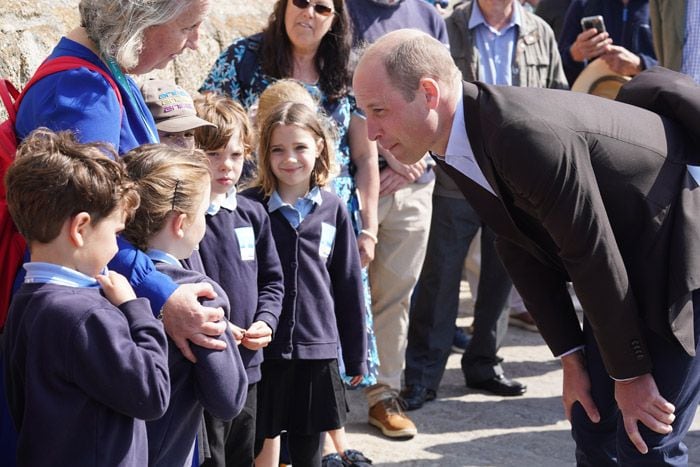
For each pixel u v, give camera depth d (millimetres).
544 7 5965
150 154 2258
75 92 2262
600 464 2967
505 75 4574
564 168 2334
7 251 2260
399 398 4301
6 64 3236
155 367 1969
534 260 2934
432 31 4285
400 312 4180
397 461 3826
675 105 2639
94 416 1940
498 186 2480
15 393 2023
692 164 2600
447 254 4410
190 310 2152
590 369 2910
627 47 5266
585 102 2531
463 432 4156
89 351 1892
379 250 4180
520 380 4816
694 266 2492
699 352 2613
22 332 1954
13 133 2346
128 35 2299
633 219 2525
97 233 1986
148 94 2822
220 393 2172
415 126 2510
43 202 1920
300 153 3184
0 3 3268
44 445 1925
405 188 4145
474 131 2473
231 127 2916
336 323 3312
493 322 4574
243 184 3531
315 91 3738
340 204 3389
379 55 2514
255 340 2902
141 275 2186
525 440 4086
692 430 4207
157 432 2152
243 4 4723
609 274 2424
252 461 3057
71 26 3615
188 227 2287
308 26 3645
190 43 2459
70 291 1948
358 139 3863
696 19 4742
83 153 1981
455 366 5043
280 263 3139
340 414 3268
